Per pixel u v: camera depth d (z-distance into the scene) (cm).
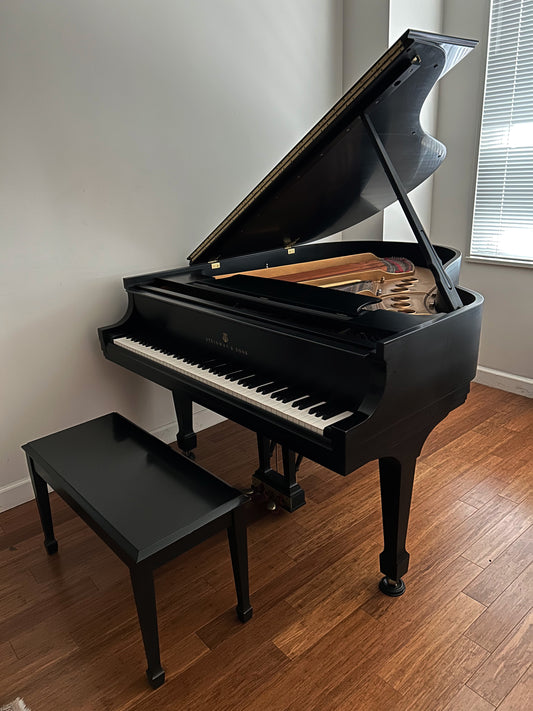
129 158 255
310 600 183
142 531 143
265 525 224
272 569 199
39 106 223
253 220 219
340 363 152
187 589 192
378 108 162
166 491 160
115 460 179
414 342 147
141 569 137
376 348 139
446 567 195
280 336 167
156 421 298
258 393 168
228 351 193
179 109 268
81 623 179
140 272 274
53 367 253
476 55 323
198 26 264
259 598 185
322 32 324
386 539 177
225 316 188
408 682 151
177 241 286
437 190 367
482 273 351
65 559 210
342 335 159
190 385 189
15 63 213
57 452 185
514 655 159
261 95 302
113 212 256
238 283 225
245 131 300
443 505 231
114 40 237
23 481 251
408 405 153
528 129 311
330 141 173
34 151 225
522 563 196
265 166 316
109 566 205
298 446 152
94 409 271
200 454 285
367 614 176
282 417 155
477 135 334
